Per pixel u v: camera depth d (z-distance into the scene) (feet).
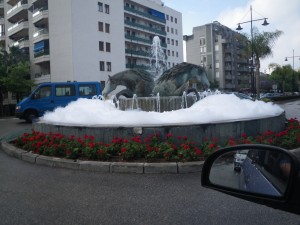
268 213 13.39
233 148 7.25
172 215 13.60
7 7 181.27
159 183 18.29
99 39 153.48
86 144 24.43
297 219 12.71
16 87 113.29
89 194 16.78
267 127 28.04
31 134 32.32
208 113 27.78
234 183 7.12
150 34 222.89
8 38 182.50
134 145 22.93
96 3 151.74
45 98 67.21
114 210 14.42
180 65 45.19
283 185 5.78
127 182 18.71
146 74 48.75
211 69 289.94
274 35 124.06
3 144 32.24
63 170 22.25
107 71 157.58
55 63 144.87
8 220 13.69
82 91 69.00
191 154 21.39
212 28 291.38
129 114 29.63
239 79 309.01
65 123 30.53
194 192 16.47
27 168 23.32
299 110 86.02
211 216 13.32
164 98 41.47
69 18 139.74
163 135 24.31
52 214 14.23
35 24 155.63
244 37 127.95
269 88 279.08
